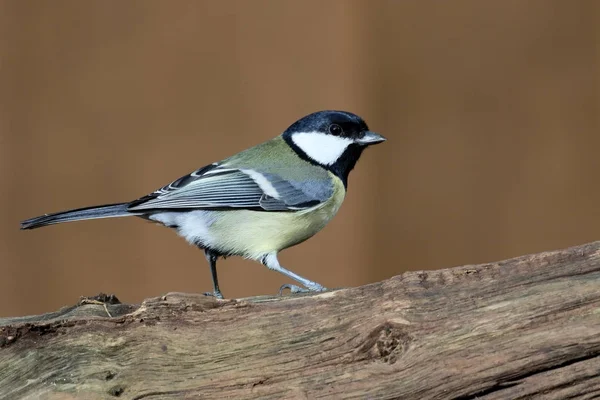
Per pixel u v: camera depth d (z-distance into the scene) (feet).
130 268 33.76
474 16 33.30
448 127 33.47
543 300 16.96
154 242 33.83
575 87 32.73
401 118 33.47
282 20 33.58
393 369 16.63
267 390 16.83
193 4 33.83
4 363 16.78
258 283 33.99
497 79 33.24
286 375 16.99
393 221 33.47
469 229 33.27
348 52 33.14
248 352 17.30
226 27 33.81
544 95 32.99
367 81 33.17
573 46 32.78
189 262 33.88
